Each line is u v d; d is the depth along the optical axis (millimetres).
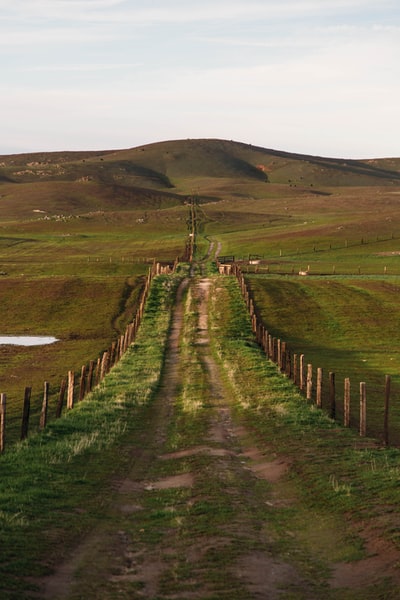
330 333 78625
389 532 17141
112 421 34594
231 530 18016
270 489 22516
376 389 47625
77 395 48031
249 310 83750
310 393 39562
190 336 69625
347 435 30094
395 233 176625
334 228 186375
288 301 93188
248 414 35781
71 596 13914
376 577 14781
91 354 70375
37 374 59938
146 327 76062
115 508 20562
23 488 21750
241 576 14922
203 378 48156
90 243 187000
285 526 18609
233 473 24484
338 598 13891
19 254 167875
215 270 124688
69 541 17297
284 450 27406
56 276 118250
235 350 60125
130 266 136375
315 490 21672
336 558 16125
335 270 132375
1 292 105062
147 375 50031
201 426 33344
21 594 13672
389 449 27109
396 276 120438
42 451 27312
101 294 103125
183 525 18500
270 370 49344
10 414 42094
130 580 14883
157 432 32812
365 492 20844
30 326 89375
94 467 25344
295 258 151500
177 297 94812
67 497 21250
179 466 25844
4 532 17203
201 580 14750
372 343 73375
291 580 14805
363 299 94688
